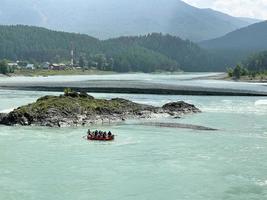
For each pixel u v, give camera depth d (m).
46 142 90.00
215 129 108.25
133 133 102.06
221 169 69.69
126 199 56.59
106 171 68.50
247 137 97.69
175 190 59.88
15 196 57.19
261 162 74.06
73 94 131.25
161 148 85.12
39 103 118.50
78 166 71.31
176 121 122.12
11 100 168.75
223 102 170.88
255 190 59.66
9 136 96.12
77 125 112.12
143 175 66.50
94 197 57.16
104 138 92.12
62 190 59.62
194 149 84.38
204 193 58.62
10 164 72.25
